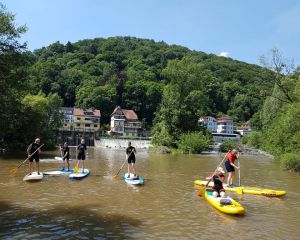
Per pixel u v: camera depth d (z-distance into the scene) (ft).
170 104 201.67
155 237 31.71
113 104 404.98
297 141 103.04
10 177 65.98
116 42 633.61
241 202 48.03
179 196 50.88
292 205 46.73
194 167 98.27
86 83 426.10
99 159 120.67
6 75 114.11
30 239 30.27
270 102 171.22
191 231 33.81
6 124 125.49
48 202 44.73
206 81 228.63
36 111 151.43
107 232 32.83
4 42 114.52
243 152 203.92
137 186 58.80
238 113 501.97
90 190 53.62
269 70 136.26
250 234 33.32
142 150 214.69
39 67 434.30
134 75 460.55
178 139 194.49
